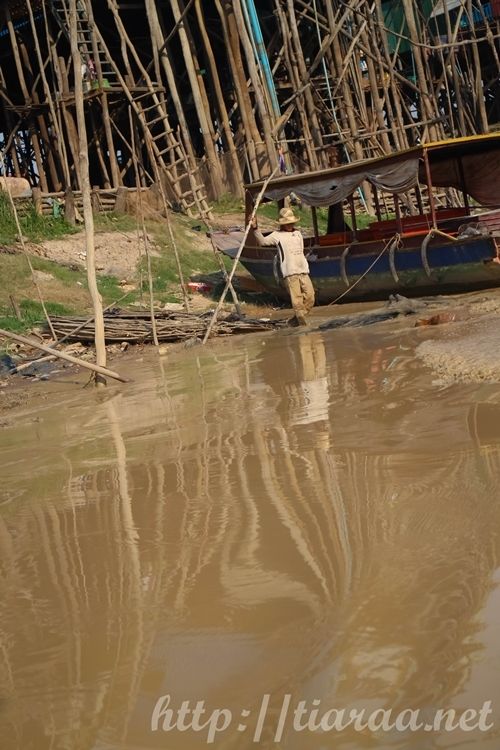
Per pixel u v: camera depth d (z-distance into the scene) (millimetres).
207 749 2285
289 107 27297
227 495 4660
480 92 30250
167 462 5730
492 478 4102
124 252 21156
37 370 12789
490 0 32125
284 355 10734
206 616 3090
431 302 14172
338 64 28281
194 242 23125
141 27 32219
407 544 3451
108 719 2496
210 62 27750
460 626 2652
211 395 8430
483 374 6680
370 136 26938
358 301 17078
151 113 30438
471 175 18531
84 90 26109
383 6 33312
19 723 2562
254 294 19422
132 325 14828
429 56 32438
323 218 27078
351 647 2656
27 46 31484
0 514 5105
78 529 4504
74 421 8242
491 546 3260
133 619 3170
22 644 3133
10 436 7949
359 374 8094
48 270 19062
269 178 14914
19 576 3908
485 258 14867
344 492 4332
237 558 3635
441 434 5109
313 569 3367
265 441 5867
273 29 32219
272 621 2955
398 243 15992
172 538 4070
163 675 2699
